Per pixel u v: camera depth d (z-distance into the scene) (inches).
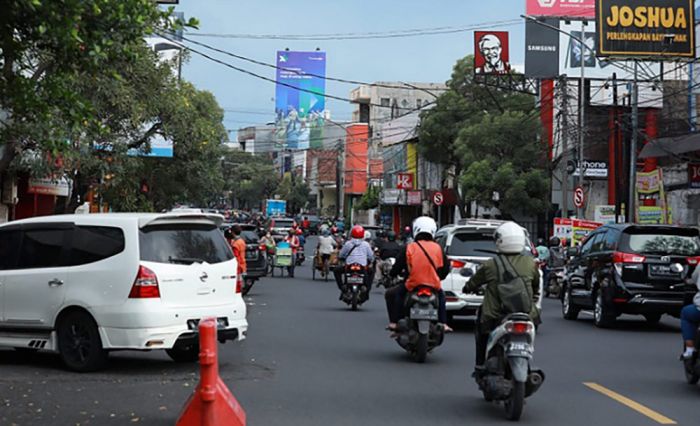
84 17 549.0
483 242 976.3
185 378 630.5
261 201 6638.8
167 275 633.6
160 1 1462.8
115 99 1184.2
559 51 2596.0
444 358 751.7
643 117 2511.1
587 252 1093.8
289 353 773.9
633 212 1790.1
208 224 685.3
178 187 2246.6
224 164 6387.8
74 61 589.3
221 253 682.8
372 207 4466.0
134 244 631.2
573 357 768.3
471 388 602.5
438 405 539.5
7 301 673.6
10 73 599.8
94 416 500.1
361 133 5137.8
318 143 5344.5
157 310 623.8
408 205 3912.4
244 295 1473.9
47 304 657.0
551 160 2497.5
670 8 2050.9
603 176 2551.7
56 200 1822.1
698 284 608.7
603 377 655.8
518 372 481.1
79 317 646.5
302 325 1016.2
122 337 624.4
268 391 584.1
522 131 2472.9
